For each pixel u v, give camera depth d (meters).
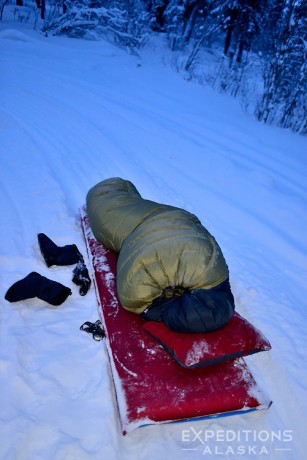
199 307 2.07
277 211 4.28
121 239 2.83
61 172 4.62
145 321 2.34
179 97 8.73
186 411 1.95
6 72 8.54
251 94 9.71
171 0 15.47
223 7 13.21
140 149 5.56
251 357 2.44
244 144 6.18
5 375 2.11
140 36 13.50
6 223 3.42
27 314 2.52
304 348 2.53
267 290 3.01
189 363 2.01
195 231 2.52
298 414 2.15
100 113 6.82
